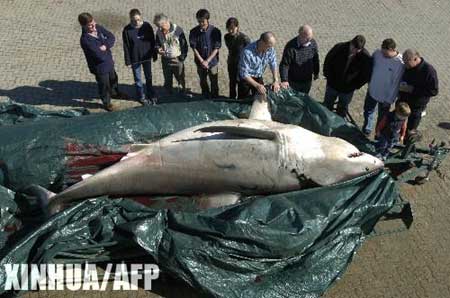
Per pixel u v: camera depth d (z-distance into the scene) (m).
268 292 5.47
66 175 6.64
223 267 5.46
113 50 10.27
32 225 6.14
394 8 12.51
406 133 7.69
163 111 7.17
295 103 7.31
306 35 7.41
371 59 7.59
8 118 7.42
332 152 6.04
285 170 5.97
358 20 11.87
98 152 6.72
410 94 7.34
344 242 5.77
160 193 6.38
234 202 6.13
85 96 8.98
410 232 6.55
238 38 7.97
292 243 5.46
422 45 10.93
